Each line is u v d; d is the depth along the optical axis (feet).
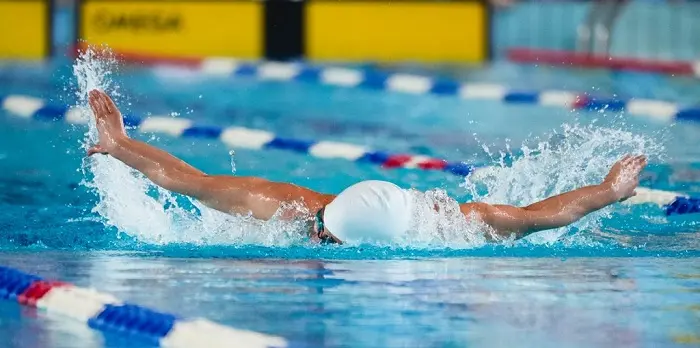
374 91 128.77
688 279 48.78
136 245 55.88
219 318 40.50
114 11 137.69
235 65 137.90
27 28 138.82
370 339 37.93
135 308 41.19
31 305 43.98
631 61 149.07
